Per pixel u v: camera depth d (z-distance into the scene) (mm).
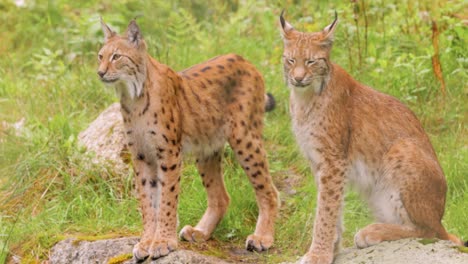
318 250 15688
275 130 22141
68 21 28344
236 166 20328
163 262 16031
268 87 23328
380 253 15070
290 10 26812
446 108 22094
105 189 19672
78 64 26156
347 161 15875
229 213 18500
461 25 23219
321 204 15820
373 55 23391
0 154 21375
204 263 16125
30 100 23844
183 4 28094
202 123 17203
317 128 15734
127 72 16141
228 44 25766
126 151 20266
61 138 21266
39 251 17562
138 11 27266
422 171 15500
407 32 24312
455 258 14562
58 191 19766
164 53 25312
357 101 16000
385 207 15875
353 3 23875
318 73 15562
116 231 18078
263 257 17125
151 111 16312
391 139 15844
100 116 21531
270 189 17734
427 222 15609
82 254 16828
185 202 18953
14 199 19922
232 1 28625
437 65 22406
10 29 28875
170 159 16531
